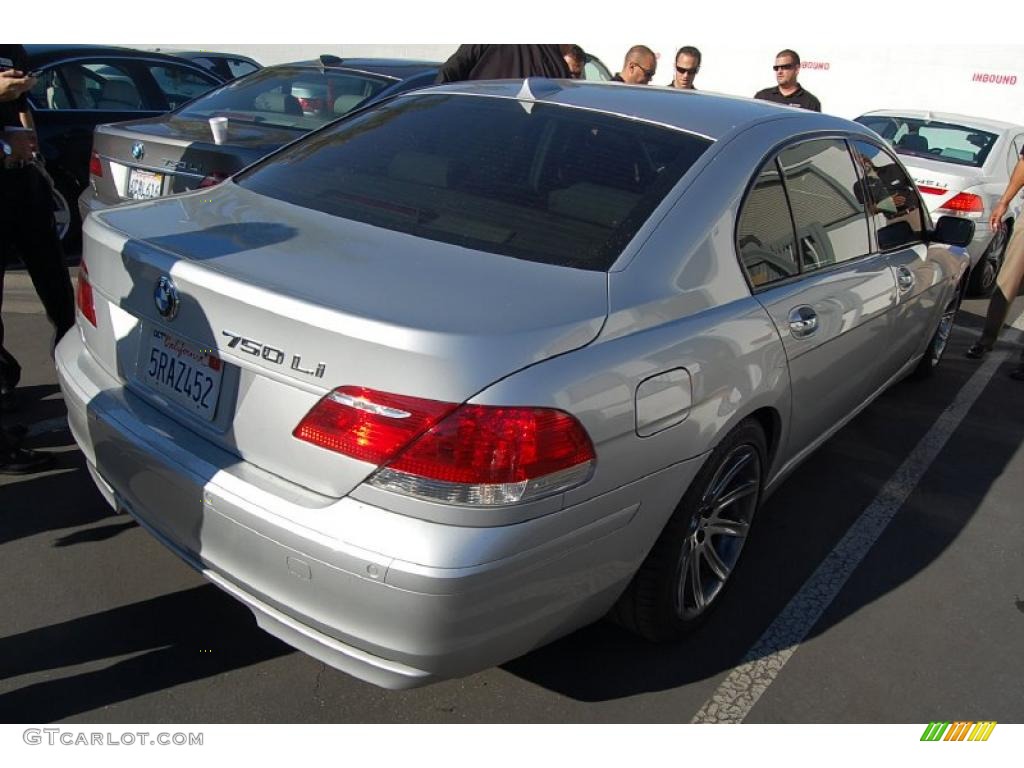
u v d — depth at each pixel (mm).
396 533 1825
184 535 2174
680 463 2303
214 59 12039
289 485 1963
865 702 2580
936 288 4246
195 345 2135
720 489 2639
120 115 6602
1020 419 4887
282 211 2539
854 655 2779
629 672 2615
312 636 1987
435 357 1812
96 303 2521
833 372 3154
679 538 2451
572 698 2498
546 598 2031
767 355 2607
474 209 2455
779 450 2951
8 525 3090
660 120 2807
